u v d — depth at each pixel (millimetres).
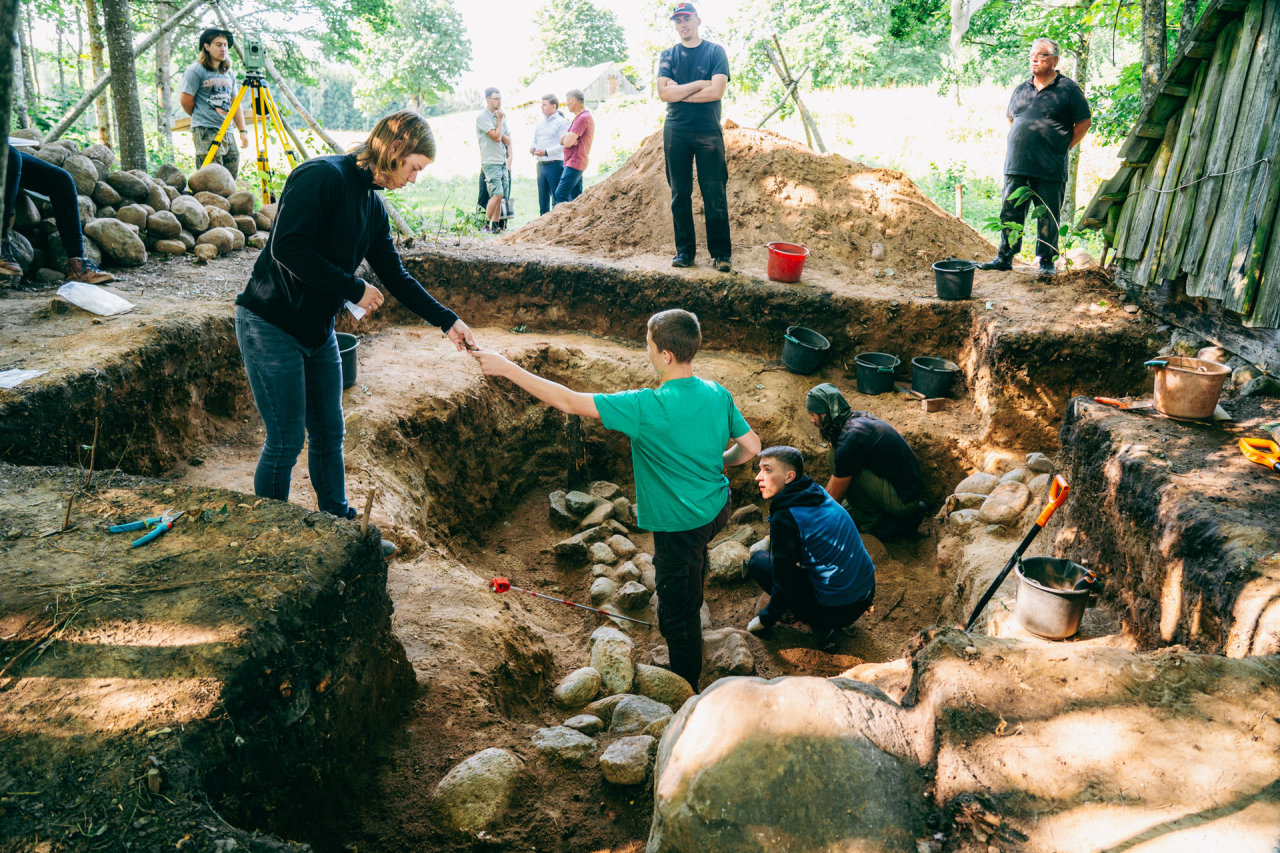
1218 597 2965
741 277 7160
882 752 1947
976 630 4090
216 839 1720
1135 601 3631
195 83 7797
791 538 4445
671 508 3512
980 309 6562
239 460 4703
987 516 5219
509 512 6234
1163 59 6586
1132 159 5875
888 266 7754
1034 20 11938
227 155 8078
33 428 3533
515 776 2822
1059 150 6863
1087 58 10469
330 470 3512
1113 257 6582
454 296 7477
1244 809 1720
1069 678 2109
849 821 1772
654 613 4949
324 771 2473
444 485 5527
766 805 1794
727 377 6754
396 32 44094
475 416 5969
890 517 5742
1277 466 3654
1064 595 3430
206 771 1902
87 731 1883
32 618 2195
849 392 6863
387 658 2896
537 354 6762
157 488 2941
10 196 4844
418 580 3938
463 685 3211
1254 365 4777
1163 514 3498
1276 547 2994
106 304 4754
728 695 2066
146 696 1979
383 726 2891
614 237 8195
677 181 7039
